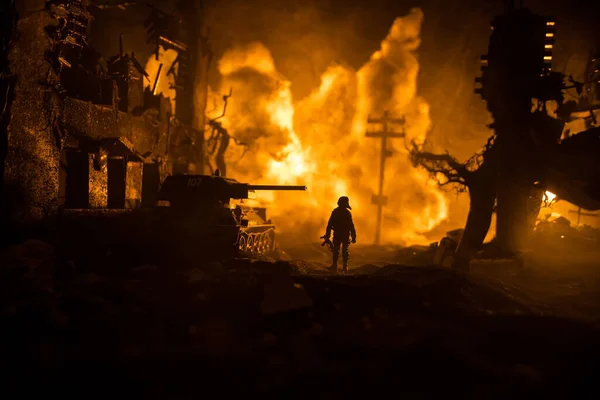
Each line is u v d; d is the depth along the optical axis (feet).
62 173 42.98
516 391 15.80
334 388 15.75
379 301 25.96
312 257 60.49
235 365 17.37
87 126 46.44
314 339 20.21
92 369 16.81
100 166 45.34
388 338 20.42
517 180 46.39
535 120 46.44
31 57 37.99
